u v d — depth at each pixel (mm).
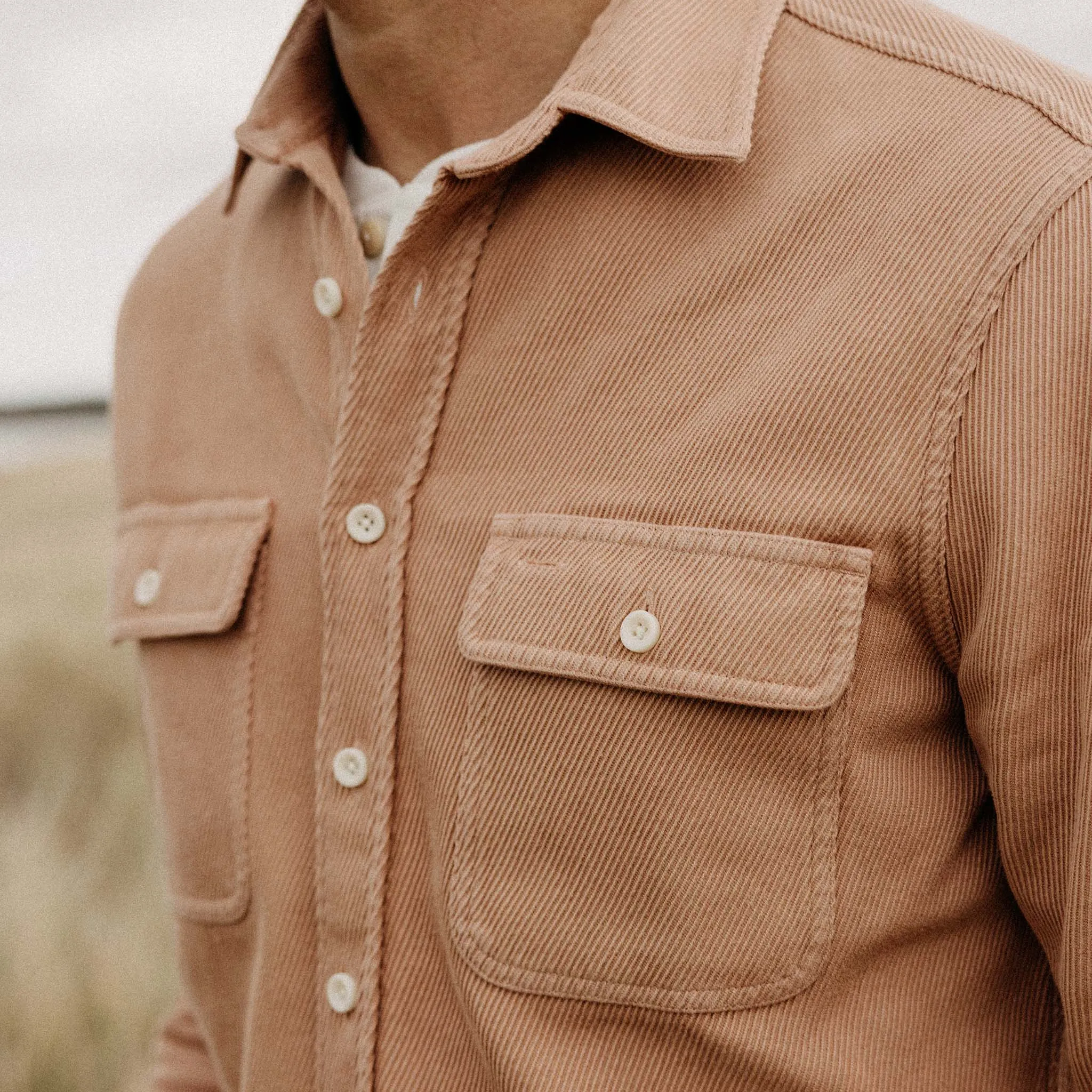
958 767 833
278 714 1028
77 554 8953
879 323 775
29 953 3398
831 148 817
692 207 846
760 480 801
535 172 892
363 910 923
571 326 869
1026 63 812
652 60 852
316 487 1024
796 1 897
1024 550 735
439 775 879
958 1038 858
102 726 5406
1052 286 740
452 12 924
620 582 820
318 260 1021
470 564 882
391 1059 904
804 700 773
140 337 1243
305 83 1047
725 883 811
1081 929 730
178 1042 1283
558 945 846
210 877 1074
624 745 816
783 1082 819
